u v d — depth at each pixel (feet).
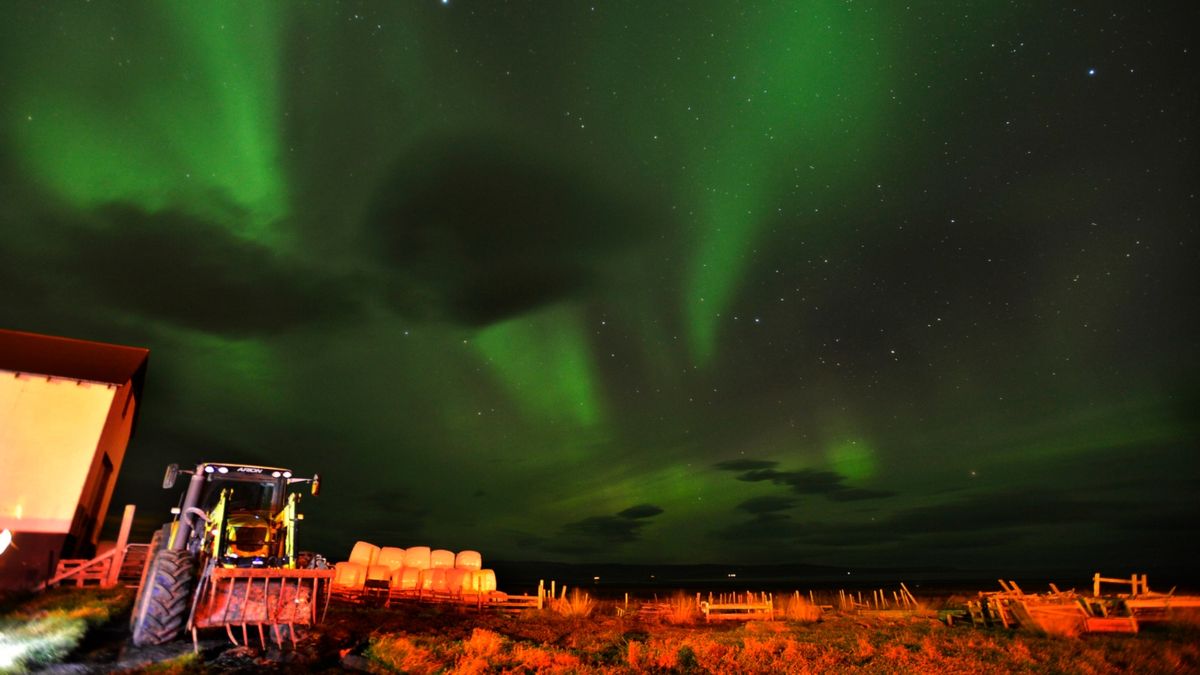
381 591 64.23
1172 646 36.60
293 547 37.17
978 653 36.58
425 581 66.90
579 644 40.04
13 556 52.06
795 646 38.37
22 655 29.12
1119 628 41.88
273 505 39.06
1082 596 47.96
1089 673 31.96
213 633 35.01
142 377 69.26
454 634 40.96
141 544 61.16
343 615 46.44
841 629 49.03
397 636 36.50
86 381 59.21
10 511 53.47
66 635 32.99
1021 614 45.01
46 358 60.70
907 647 39.37
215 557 34.88
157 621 31.96
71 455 56.85
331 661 32.17
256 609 33.88
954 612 53.47
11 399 56.29
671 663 33.91
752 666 33.76
